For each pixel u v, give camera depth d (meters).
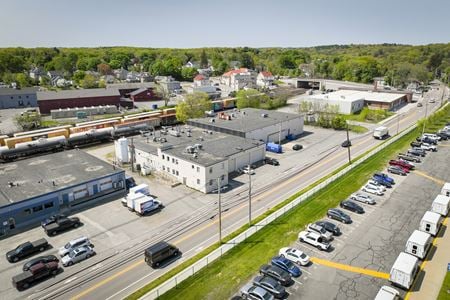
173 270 34.66
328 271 34.19
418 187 54.75
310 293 31.03
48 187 48.62
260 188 55.31
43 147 75.75
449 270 33.91
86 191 51.00
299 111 112.62
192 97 104.94
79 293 31.62
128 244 39.78
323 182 55.41
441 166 64.06
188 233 41.84
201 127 82.38
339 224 43.25
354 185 55.31
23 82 182.62
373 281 32.72
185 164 56.31
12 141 73.19
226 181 57.12
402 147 75.88
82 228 43.50
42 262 34.75
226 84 193.75
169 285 31.81
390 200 50.12
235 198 51.75
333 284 32.25
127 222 44.91
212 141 69.38
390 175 59.78
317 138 86.94
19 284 31.92
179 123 103.56
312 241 38.28
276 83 198.00
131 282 33.03
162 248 35.78
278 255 36.53
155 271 34.69
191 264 35.41
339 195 51.69
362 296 30.66
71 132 83.44
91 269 35.28
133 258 37.06
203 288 31.50
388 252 37.28
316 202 49.28
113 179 54.00
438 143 79.44
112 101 131.00
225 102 121.25
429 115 104.38
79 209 48.75
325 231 39.97
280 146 74.50
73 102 123.69
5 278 33.97
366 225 43.03
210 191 54.44
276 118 87.25
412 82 187.38
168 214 46.91
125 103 136.25
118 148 68.44
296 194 52.47
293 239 39.88
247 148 64.88
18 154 72.94
